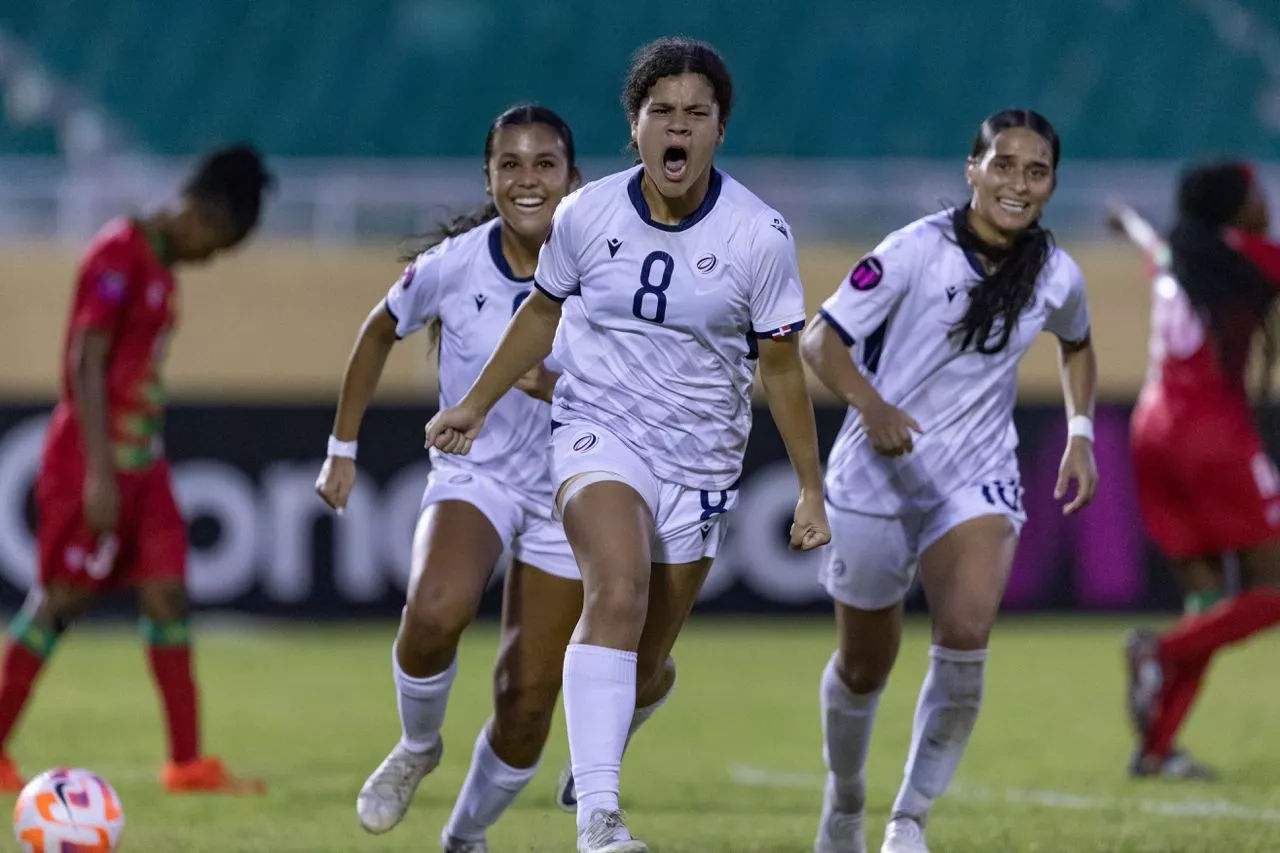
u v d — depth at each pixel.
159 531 23.25
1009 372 17.12
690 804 21.75
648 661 15.50
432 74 70.31
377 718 30.69
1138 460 27.12
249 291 48.69
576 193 14.59
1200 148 70.00
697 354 14.55
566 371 15.04
